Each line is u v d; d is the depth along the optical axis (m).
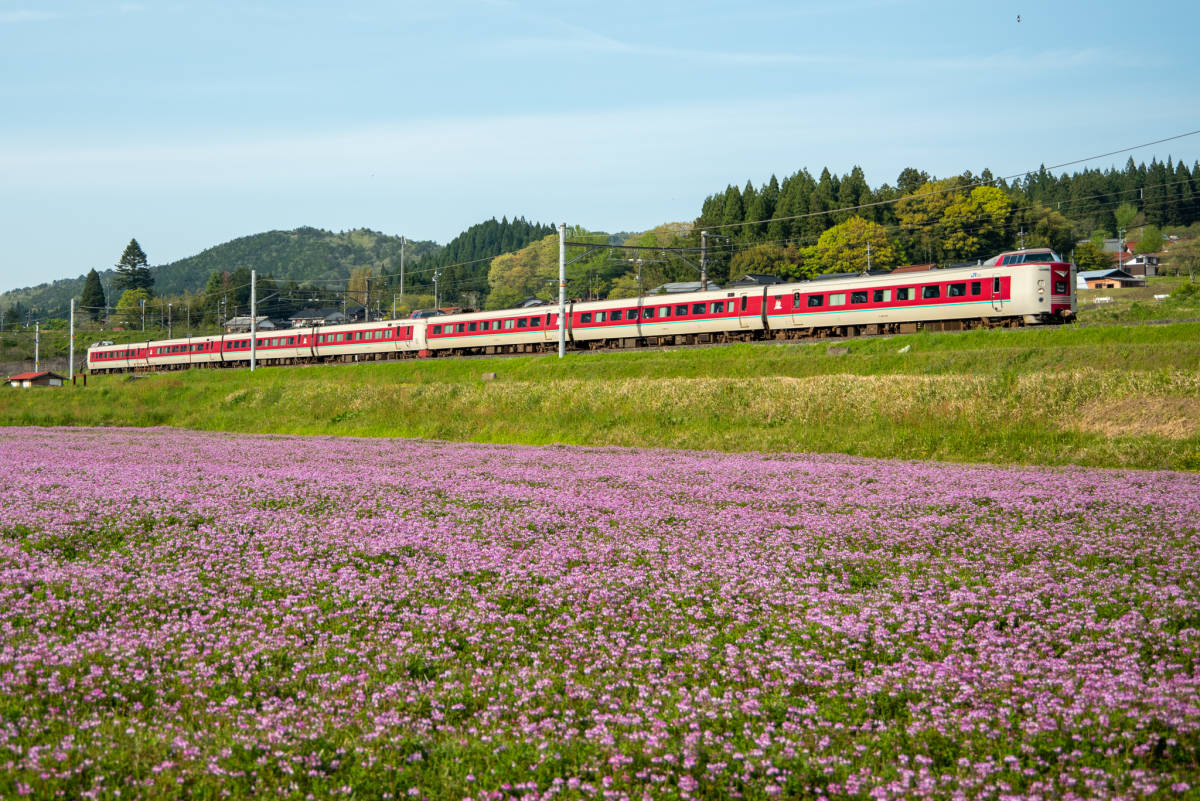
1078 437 30.58
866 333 55.12
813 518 19.45
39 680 9.82
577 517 19.83
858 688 10.01
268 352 91.44
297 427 50.88
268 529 18.11
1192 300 67.75
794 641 11.66
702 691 9.90
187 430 52.97
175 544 16.59
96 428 55.38
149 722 9.11
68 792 7.58
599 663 10.90
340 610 12.94
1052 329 45.03
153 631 11.79
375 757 8.29
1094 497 21.11
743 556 16.03
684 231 182.75
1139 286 130.75
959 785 7.87
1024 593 13.36
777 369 48.28
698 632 11.99
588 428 41.00
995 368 40.75
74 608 12.62
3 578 13.78
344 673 10.50
